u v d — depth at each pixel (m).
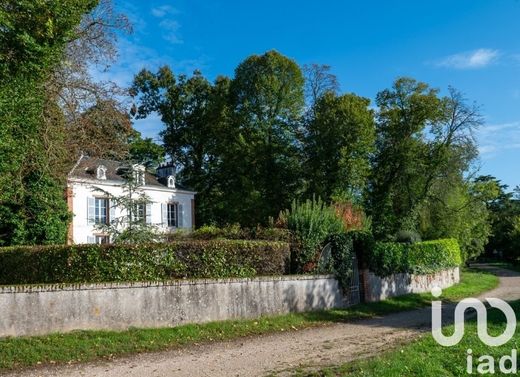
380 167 48.41
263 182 48.00
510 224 76.62
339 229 22.20
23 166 19.44
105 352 11.52
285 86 49.59
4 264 16.66
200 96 55.38
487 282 38.91
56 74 20.14
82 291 12.62
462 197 46.50
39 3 16.31
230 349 12.22
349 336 14.19
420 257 29.77
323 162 45.59
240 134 48.12
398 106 47.16
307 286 18.50
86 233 37.78
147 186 44.19
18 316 11.69
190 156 55.91
